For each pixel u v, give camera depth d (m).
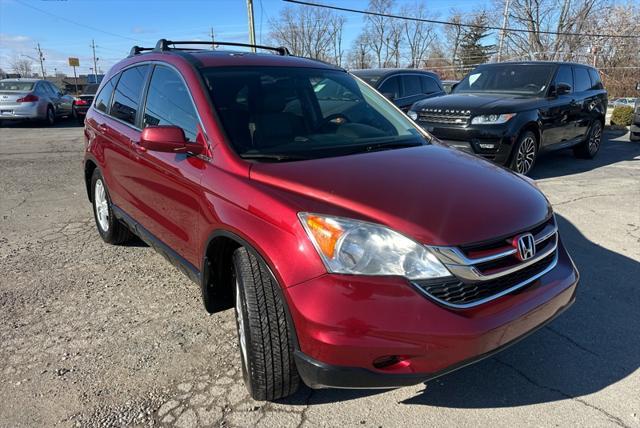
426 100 8.31
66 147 11.88
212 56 3.57
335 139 3.22
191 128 3.14
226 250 2.85
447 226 2.25
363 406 2.62
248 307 2.38
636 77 31.95
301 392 2.73
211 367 2.95
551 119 8.13
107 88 4.73
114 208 4.44
